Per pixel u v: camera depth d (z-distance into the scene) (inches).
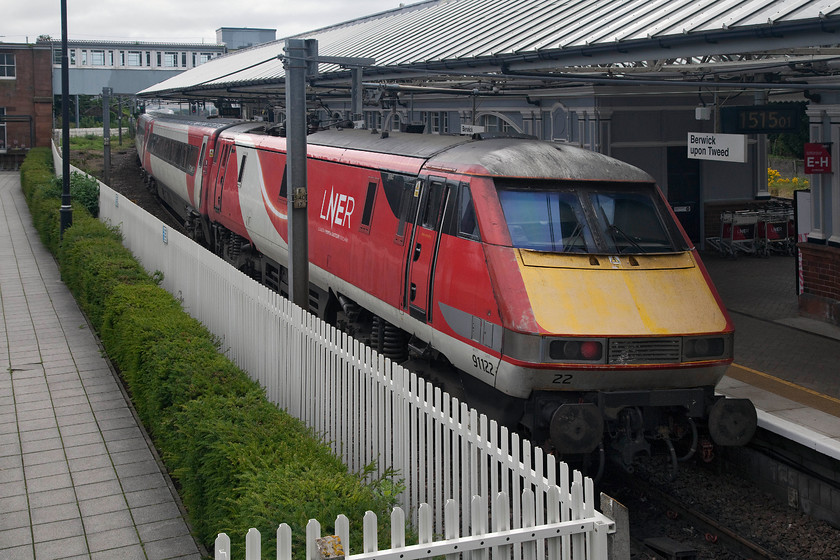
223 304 546.6
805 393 450.0
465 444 276.2
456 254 406.3
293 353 425.1
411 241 457.4
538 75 527.8
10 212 1432.1
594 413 352.8
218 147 953.5
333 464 297.1
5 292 826.8
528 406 368.5
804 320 608.4
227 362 408.2
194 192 1059.9
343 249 558.3
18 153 2269.9
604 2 536.4
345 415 366.9
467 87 733.3
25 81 2283.5
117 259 706.8
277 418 339.6
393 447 326.3
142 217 852.6
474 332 384.8
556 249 381.7
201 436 325.4
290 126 479.5
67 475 393.4
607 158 428.5
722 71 526.6
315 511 238.5
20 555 319.0
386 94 714.2
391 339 506.0
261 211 741.3
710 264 829.8
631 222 404.2
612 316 361.1
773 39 346.0
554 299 361.4
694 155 585.0
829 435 379.6
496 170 402.6
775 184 1498.5
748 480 412.5
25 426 458.9
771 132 584.7
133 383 448.8
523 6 669.3
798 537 357.1
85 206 1188.5
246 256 842.8
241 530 248.5
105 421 466.9
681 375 367.9
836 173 582.6
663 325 364.2
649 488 398.3
